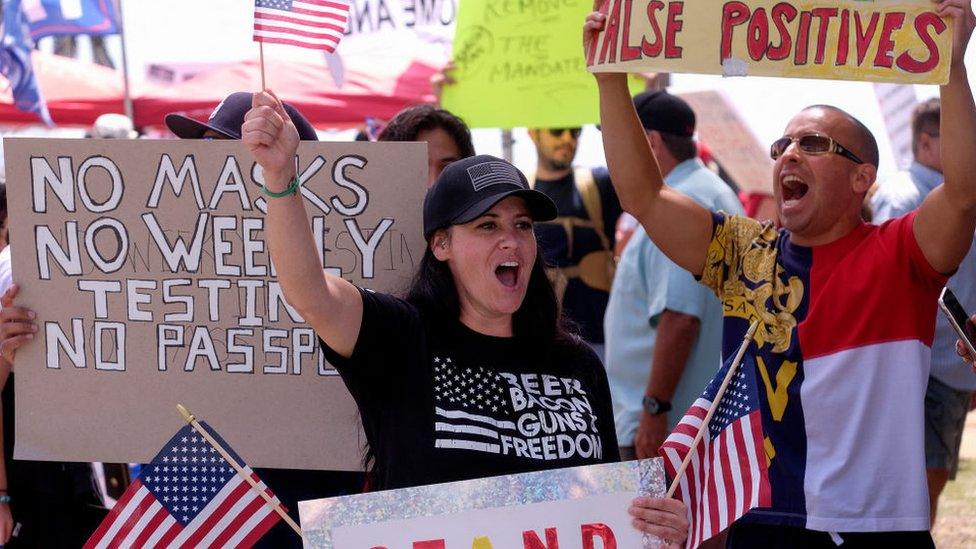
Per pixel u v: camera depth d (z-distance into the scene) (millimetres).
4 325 3980
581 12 6258
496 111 6367
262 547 4059
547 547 3162
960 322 3764
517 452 3234
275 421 3994
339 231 3980
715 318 5641
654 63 3566
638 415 5883
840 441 3746
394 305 3301
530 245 3334
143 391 4008
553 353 3412
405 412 3236
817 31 3506
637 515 3201
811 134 3865
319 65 9852
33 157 3975
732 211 5855
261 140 3039
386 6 7156
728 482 3350
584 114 6277
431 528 3139
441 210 3338
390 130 4785
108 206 3980
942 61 3447
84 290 4004
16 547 4477
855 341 3760
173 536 3242
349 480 4164
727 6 3529
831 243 3889
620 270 5980
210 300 3984
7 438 4461
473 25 6387
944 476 5734
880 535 3768
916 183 5910
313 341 3975
